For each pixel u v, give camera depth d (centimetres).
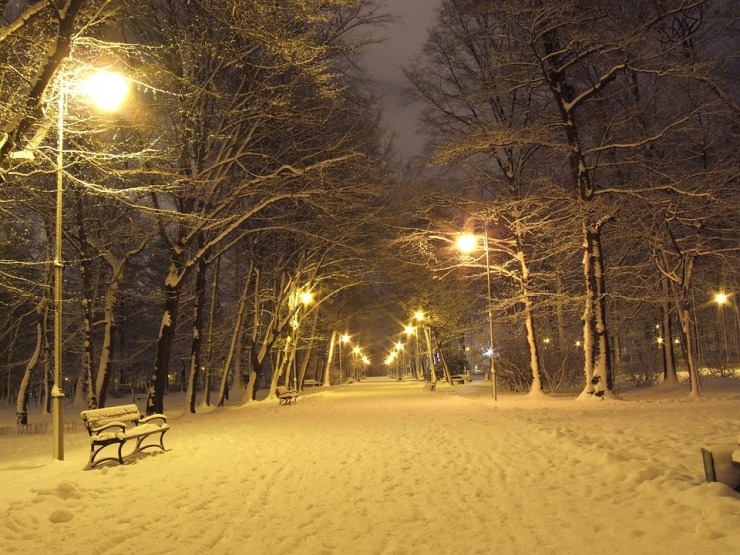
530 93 2836
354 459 1081
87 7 1185
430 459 1055
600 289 2400
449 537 584
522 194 2862
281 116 1981
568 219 2423
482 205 2642
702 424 1348
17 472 1034
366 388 4856
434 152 2594
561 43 2386
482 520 640
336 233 2623
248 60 1808
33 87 952
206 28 1731
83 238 2062
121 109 1638
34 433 2067
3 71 1069
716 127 2464
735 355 4053
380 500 752
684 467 816
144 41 1848
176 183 1645
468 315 4772
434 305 4378
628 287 2795
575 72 2634
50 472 1010
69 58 1083
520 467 933
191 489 832
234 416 2262
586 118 2533
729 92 2364
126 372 5162
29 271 2462
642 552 511
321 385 5928
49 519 661
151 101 1853
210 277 4172
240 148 2136
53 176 1892
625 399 2395
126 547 568
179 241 2267
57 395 1150
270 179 2148
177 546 570
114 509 717
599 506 666
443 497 757
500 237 3075
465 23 2736
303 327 4362
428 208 2777
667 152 2639
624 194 2350
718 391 2430
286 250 3462
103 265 2791
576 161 2419
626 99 2734
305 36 1311
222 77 2144
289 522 655
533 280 2833
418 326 4756
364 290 5281
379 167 2822
